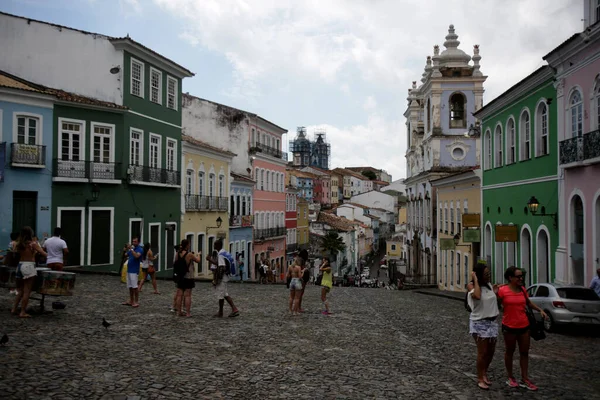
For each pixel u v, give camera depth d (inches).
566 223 842.8
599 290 653.3
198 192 1518.2
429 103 1936.5
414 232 2218.3
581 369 415.8
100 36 1158.3
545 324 621.3
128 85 1190.9
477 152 1792.6
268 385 327.6
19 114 984.3
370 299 1032.8
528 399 321.1
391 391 327.0
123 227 1170.0
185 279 574.9
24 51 1121.4
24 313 498.6
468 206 1407.5
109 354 379.9
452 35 1855.3
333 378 352.2
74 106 1073.5
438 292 1344.7
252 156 1984.5
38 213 1006.4
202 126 1870.1
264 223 2155.5
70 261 1061.1
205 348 422.3
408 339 523.8
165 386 311.0
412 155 2288.4
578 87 804.0
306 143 5915.4
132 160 1208.8
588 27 734.5
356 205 4564.5
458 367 400.8
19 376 310.5
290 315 653.9
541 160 938.7
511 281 347.9
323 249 3016.7
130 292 623.8
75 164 1062.4
